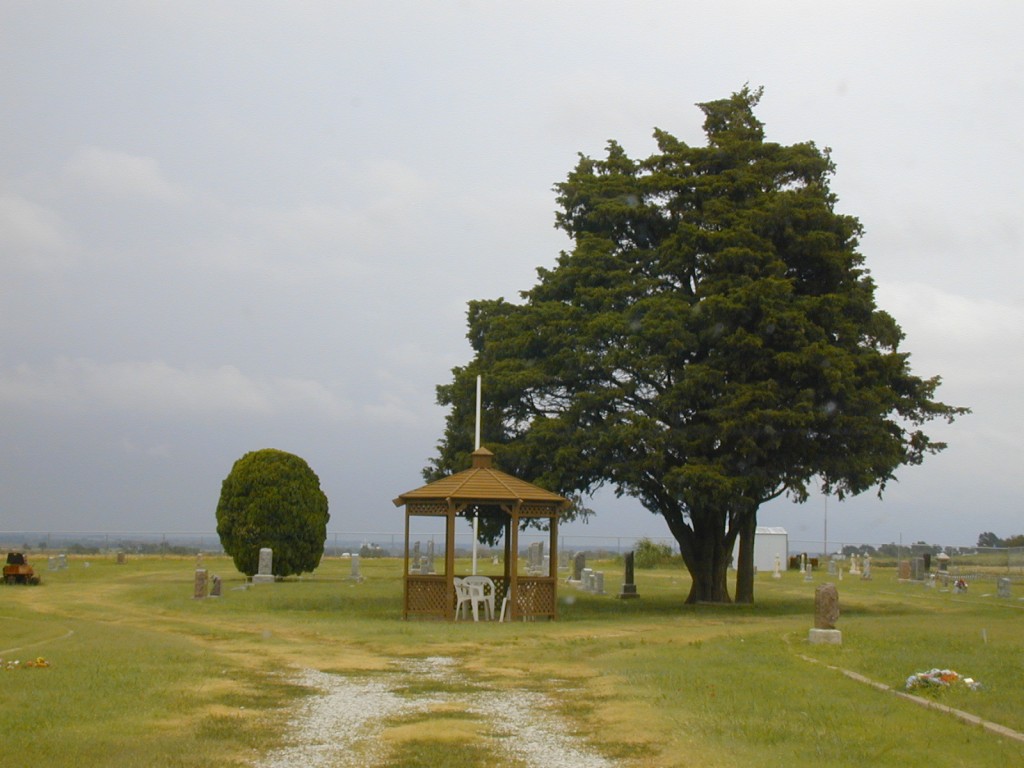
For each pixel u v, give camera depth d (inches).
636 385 1199.6
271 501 1502.2
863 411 1165.7
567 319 1215.6
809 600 1433.3
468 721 451.5
